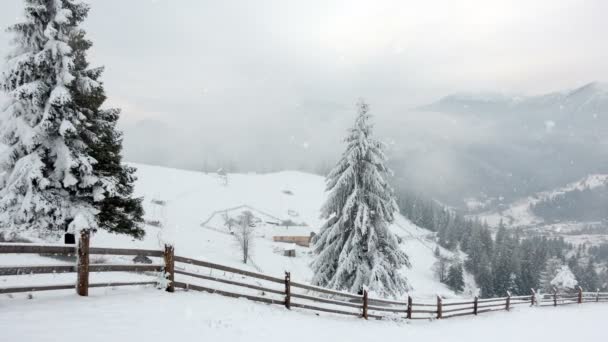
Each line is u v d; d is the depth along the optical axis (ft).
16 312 19.85
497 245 376.68
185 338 21.24
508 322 60.29
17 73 49.21
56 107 50.60
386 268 61.05
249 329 26.11
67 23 50.70
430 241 423.23
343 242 65.10
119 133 61.36
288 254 237.66
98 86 53.36
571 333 53.26
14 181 48.73
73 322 19.79
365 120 64.44
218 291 33.53
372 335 36.01
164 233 184.85
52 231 53.36
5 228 49.26
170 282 29.50
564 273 118.42
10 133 49.98
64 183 50.11
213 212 310.86
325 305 53.01
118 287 28.32
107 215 59.31
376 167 63.87
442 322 55.26
